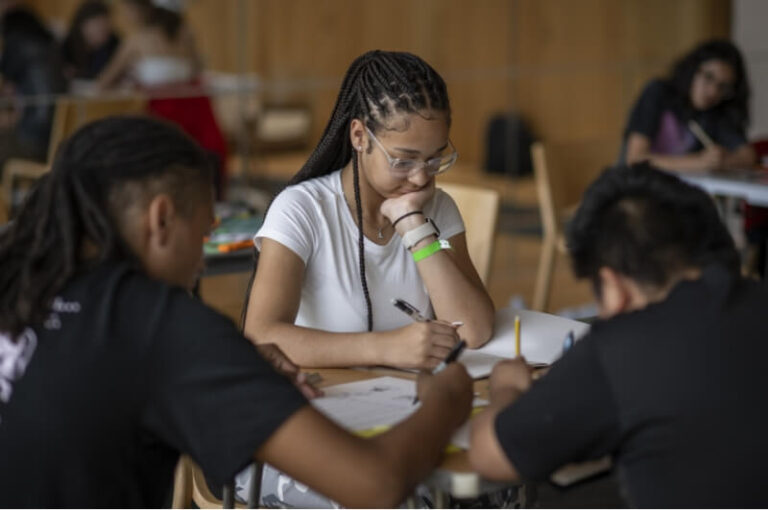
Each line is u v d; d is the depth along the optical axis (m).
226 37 11.77
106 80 7.45
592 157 5.46
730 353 1.51
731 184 4.48
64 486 1.50
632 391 1.52
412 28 10.88
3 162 5.94
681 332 1.53
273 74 11.72
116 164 1.58
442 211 2.69
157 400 1.51
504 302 6.41
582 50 10.00
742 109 5.31
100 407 1.49
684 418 1.50
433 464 1.65
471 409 1.82
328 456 1.52
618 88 9.55
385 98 2.33
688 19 9.33
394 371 2.19
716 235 1.59
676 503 1.51
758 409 1.49
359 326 2.53
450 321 2.39
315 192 2.51
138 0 7.32
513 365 1.91
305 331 2.27
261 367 1.54
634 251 1.57
